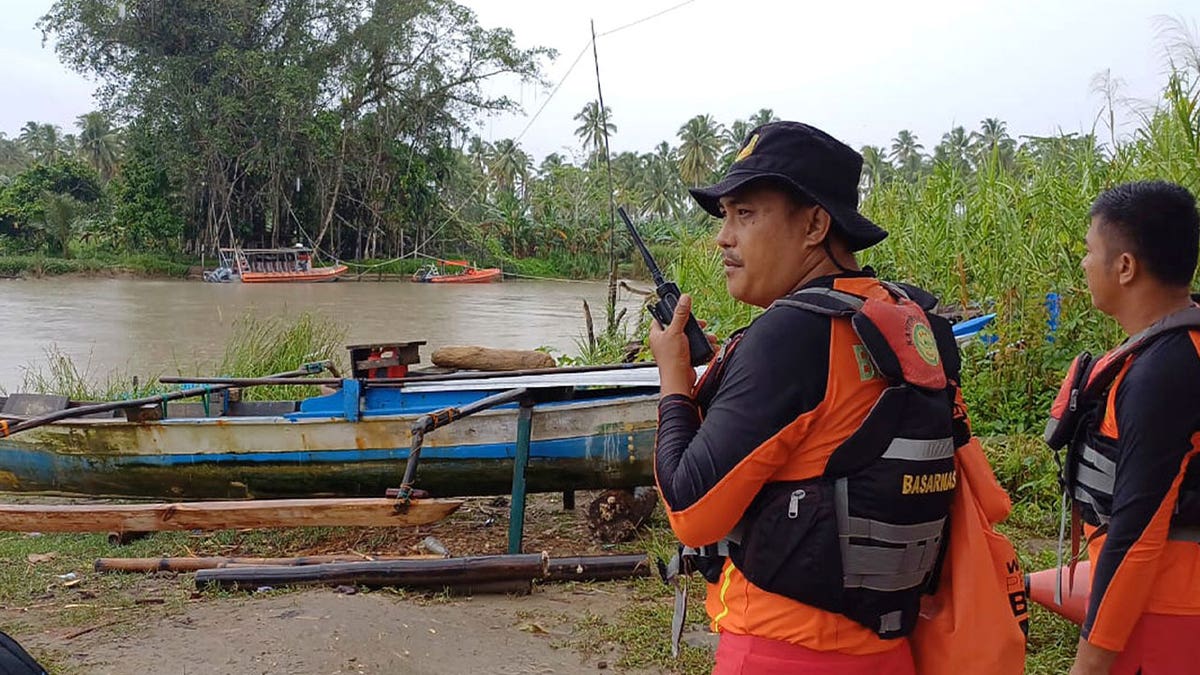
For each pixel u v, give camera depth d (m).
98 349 17.80
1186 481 2.08
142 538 5.82
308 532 5.86
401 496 5.01
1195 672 2.12
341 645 3.97
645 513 5.64
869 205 9.53
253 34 49.38
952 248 8.23
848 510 1.67
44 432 6.28
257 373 10.31
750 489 1.67
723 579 1.83
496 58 50.25
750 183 1.83
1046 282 7.17
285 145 47.78
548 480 5.56
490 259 52.00
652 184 70.56
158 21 47.53
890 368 1.66
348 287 39.44
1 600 4.71
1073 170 7.72
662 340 1.94
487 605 4.53
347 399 5.74
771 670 1.73
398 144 51.38
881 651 1.74
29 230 52.19
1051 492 5.73
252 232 51.50
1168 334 2.06
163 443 6.07
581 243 53.59
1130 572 2.04
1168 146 6.87
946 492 1.75
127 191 50.56
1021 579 1.94
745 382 1.70
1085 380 2.34
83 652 3.98
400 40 48.66
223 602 4.58
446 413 5.07
